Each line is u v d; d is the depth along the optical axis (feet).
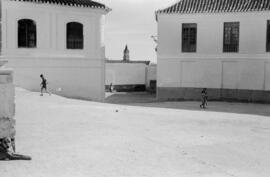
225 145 38.40
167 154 32.73
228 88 107.96
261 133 47.14
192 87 110.63
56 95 89.81
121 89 164.45
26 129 40.98
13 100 29.43
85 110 60.70
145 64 167.32
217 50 108.17
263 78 104.78
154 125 49.19
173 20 110.73
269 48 104.06
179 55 110.93
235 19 106.22
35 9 92.07
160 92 113.19
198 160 31.35
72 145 34.09
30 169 26.05
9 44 90.17
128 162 29.27
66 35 96.22
